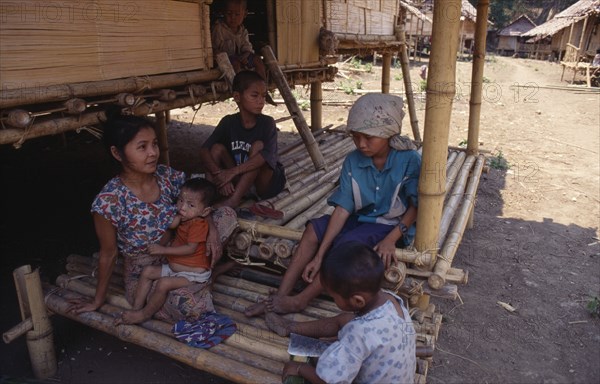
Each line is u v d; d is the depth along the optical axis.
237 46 4.48
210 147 3.66
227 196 3.43
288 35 4.82
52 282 3.88
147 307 2.57
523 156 8.02
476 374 3.08
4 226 4.84
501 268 4.42
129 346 3.23
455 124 10.20
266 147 3.53
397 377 1.95
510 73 21.77
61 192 5.75
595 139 9.28
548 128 10.14
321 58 5.54
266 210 3.38
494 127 10.10
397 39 7.92
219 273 3.01
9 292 3.76
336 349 1.93
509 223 5.43
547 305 3.86
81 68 2.62
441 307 3.80
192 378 2.97
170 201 2.73
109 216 2.46
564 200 6.15
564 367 3.17
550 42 32.94
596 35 20.98
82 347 3.19
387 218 2.66
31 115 2.33
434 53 2.17
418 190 2.43
